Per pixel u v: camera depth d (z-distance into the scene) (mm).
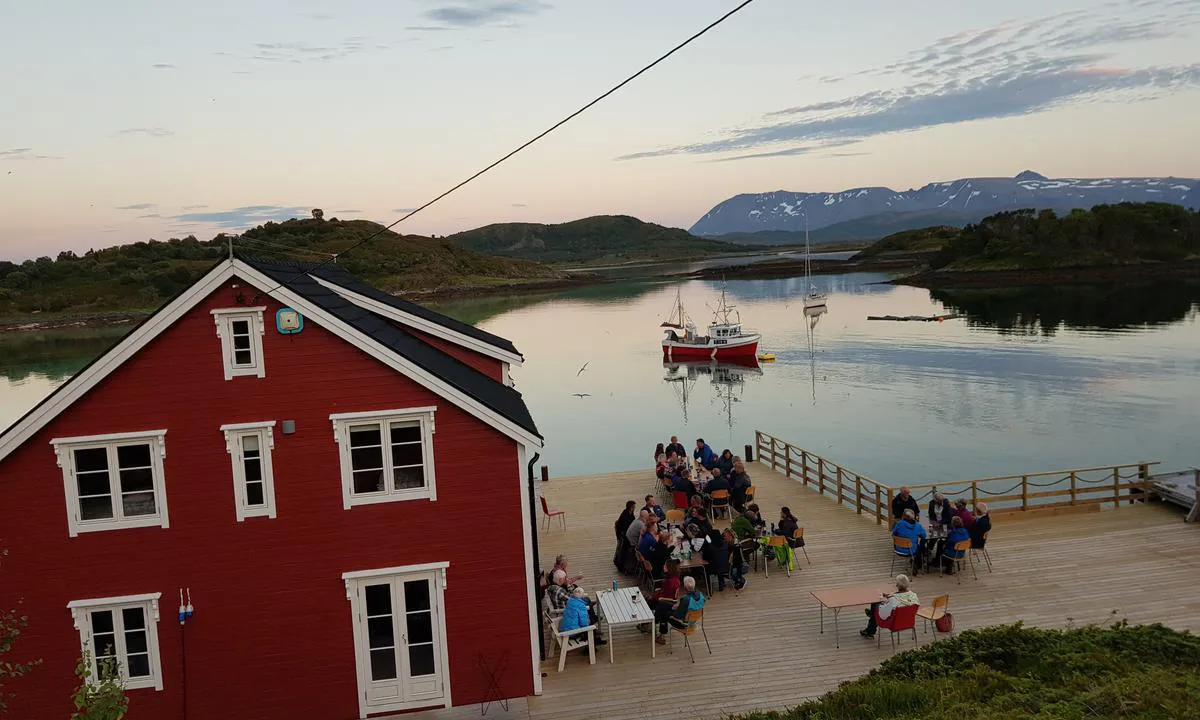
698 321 109000
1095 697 10094
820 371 63062
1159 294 104062
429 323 18156
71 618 12766
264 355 12984
